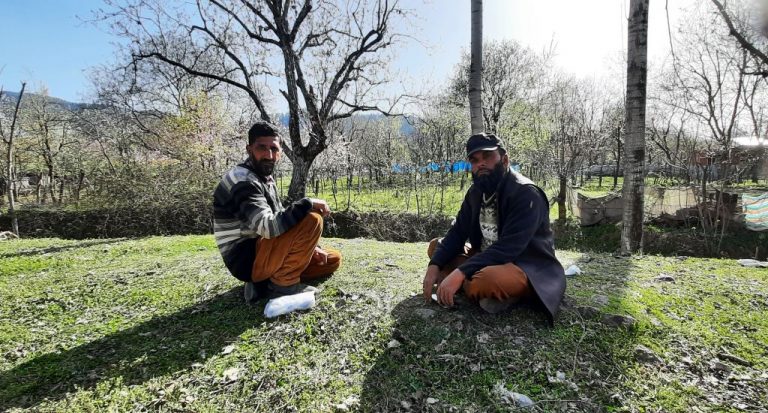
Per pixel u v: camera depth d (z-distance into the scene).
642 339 2.23
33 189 23.48
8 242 7.01
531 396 1.80
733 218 10.51
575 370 1.96
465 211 2.63
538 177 17.39
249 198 2.53
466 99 22.52
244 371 2.03
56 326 2.71
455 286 2.23
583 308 2.51
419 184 16.39
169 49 14.18
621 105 20.16
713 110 13.79
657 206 11.91
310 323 2.47
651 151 21.80
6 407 1.79
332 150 16.38
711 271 3.59
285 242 2.71
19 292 3.49
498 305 2.44
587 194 16.86
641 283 3.17
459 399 1.79
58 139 21.50
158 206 12.40
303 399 1.81
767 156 13.38
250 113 18.61
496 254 2.28
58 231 12.57
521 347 2.13
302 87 10.77
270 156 2.70
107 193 13.46
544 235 2.42
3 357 2.26
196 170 14.58
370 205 15.91
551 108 19.31
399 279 3.25
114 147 20.42
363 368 2.03
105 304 3.11
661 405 1.73
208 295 3.15
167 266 4.20
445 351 2.13
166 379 1.98
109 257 5.12
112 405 1.79
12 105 15.21
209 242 6.13
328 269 3.27
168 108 19.31
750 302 2.77
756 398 1.77
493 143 2.39
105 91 18.52
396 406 1.75
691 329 2.37
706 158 11.72
